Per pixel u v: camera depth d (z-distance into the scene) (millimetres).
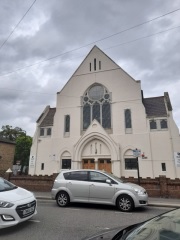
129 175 20828
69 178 10086
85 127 24500
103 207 9609
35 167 24938
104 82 25016
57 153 24312
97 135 22703
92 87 25766
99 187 9336
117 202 8953
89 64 26484
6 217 5555
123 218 7613
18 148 52844
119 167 21094
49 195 13352
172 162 20078
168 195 12688
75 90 26094
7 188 6844
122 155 21750
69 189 9750
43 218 7426
